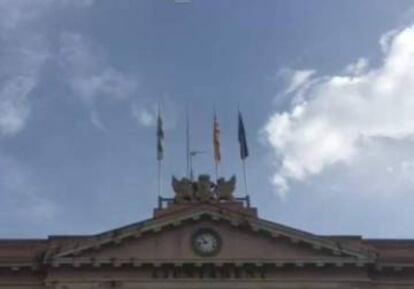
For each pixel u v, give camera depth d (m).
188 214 45.53
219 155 52.09
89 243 44.69
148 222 45.25
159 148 51.84
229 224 45.75
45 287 44.38
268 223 45.56
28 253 45.66
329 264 45.03
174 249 45.12
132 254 44.91
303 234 45.38
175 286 44.47
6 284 44.78
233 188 48.28
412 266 45.69
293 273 45.09
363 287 45.03
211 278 44.72
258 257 45.00
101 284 44.28
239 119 52.75
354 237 46.72
